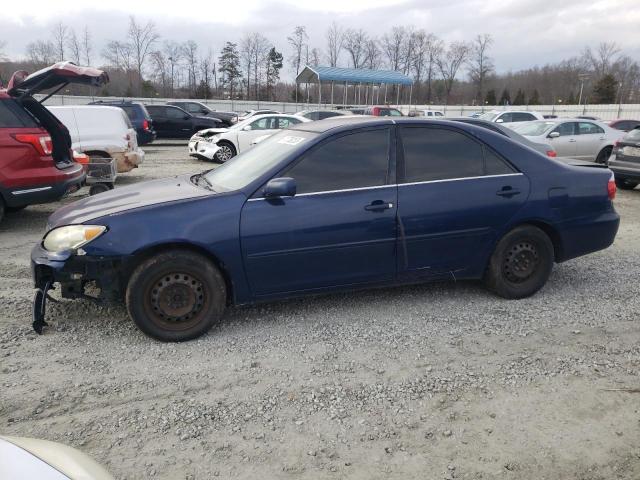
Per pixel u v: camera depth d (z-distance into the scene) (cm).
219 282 393
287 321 429
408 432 291
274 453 272
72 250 371
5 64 4981
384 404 316
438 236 436
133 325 415
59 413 301
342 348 384
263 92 6625
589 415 309
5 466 168
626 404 320
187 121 2428
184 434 285
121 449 273
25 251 620
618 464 269
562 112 4609
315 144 416
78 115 1103
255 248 391
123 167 1144
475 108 4691
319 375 348
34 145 672
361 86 4441
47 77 718
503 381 344
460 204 438
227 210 386
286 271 404
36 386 327
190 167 1499
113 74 5822
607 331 419
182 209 383
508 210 452
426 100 6881
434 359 371
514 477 259
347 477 256
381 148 429
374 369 356
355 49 6394
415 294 490
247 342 392
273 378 343
